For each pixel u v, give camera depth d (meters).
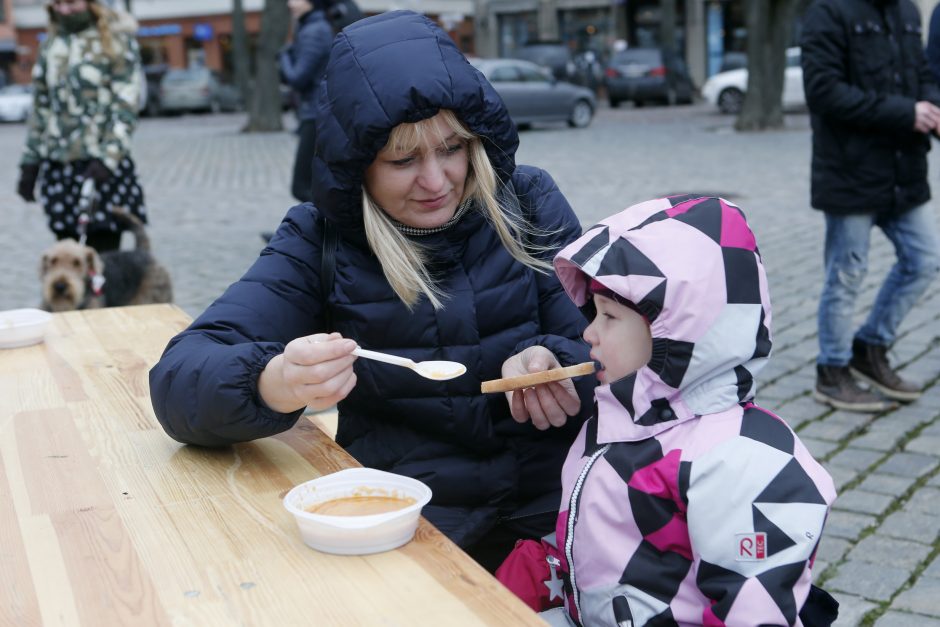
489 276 1.99
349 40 1.82
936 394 4.68
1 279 7.69
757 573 1.55
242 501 1.57
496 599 1.24
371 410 2.02
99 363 2.46
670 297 1.60
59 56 5.40
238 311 1.90
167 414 1.75
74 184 5.62
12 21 40.91
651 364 1.67
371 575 1.31
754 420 1.65
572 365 1.95
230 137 21.81
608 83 28.27
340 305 1.96
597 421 1.81
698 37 34.34
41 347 2.64
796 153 14.72
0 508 1.57
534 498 2.08
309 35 6.89
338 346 1.58
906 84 4.15
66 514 1.54
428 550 1.39
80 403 2.12
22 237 9.65
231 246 8.75
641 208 1.77
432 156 1.83
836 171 4.21
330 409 4.10
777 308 6.23
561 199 2.16
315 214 2.03
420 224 1.90
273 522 1.49
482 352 1.98
